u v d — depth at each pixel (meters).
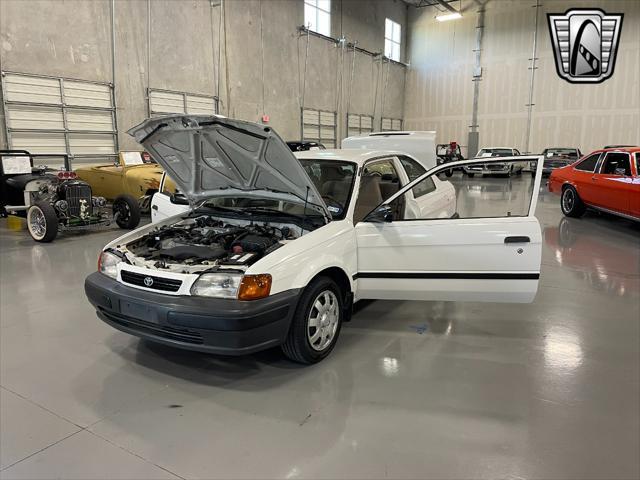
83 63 9.52
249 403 2.30
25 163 7.21
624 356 2.81
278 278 2.35
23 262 5.05
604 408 2.24
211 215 3.37
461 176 17.86
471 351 2.89
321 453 1.92
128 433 2.07
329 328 2.76
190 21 11.58
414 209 3.60
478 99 20.44
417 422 2.13
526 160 2.68
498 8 19.34
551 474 1.79
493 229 2.73
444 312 3.57
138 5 10.38
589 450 1.93
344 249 2.78
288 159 2.57
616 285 4.23
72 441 2.01
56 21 8.98
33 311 3.56
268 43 14.01
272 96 14.42
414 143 5.33
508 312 3.56
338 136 17.89
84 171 8.64
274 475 1.79
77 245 5.96
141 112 10.75
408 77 22.12
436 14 20.89
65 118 9.38
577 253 5.50
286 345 2.56
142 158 8.77
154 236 3.02
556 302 3.78
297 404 2.29
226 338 2.23
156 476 1.79
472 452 1.92
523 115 19.48
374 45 19.36
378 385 2.47
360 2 18.12
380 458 1.89
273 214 3.13
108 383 2.51
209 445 1.98
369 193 3.28
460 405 2.27
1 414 2.21
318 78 16.34
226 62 12.70
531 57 18.92
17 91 8.55
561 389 2.42
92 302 2.68
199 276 2.34
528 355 2.83
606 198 6.98
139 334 2.49
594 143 18.23
